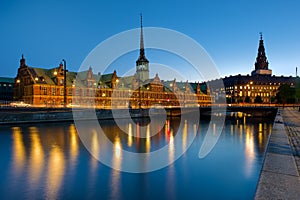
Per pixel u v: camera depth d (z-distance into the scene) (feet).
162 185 47.85
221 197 42.14
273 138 61.77
